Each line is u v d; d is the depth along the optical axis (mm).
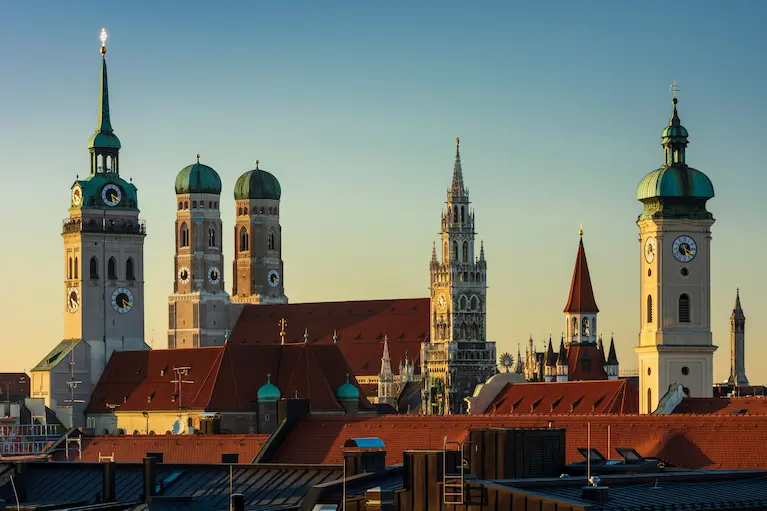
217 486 196375
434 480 139125
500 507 133375
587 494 137000
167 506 186000
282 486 193125
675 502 142000
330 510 161250
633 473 162625
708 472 162000
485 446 158625
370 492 141000
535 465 159000
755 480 158375
